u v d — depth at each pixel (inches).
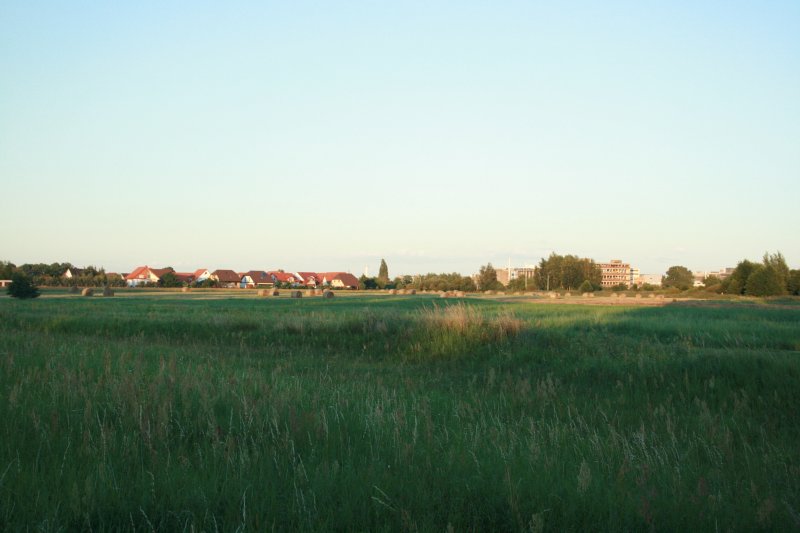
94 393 295.7
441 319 730.8
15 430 236.5
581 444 261.1
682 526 176.4
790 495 205.3
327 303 1961.1
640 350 564.1
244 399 271.4
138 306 1588.3
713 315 1222.9
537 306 1573.6
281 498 185.0
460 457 222.2
